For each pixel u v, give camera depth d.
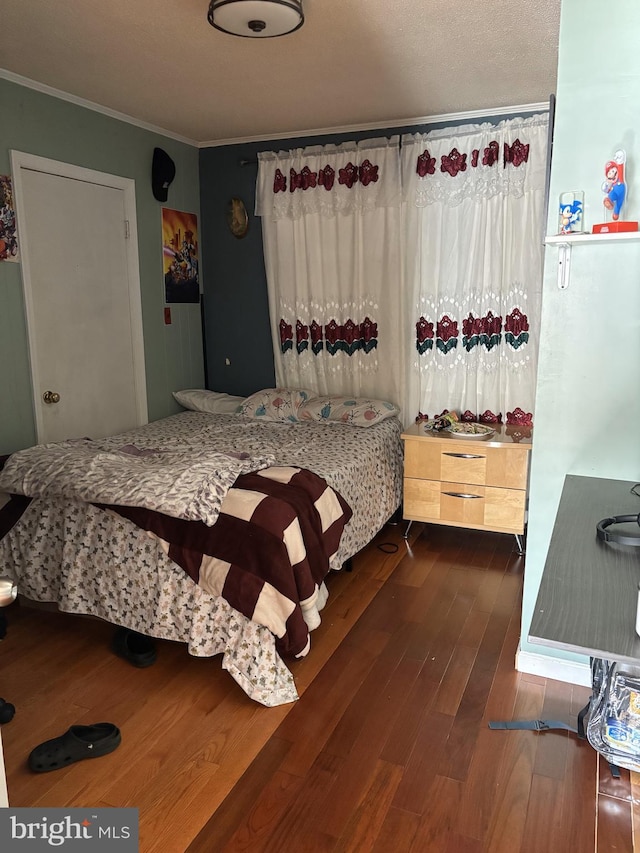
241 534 2.18
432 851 1.57
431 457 3.37
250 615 2.12
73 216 3.34
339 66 2.78
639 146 1.90
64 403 3.39
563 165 1.99
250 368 4.40
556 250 2.05
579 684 2.23
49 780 1.79
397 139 3.61
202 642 2.22
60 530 2.47
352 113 3.51
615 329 2.04
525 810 1.69
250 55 2.66
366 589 2.96
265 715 2.08
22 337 3.12
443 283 3.68
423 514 3.45
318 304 3.99
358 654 2.43
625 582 1.36
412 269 3.73
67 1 2.18
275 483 2.45
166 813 1.68
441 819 1.67
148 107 3.41
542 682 2.25
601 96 1.92
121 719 2.05
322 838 1.61
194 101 3.30
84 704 2.13
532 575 2.27
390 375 3.89
